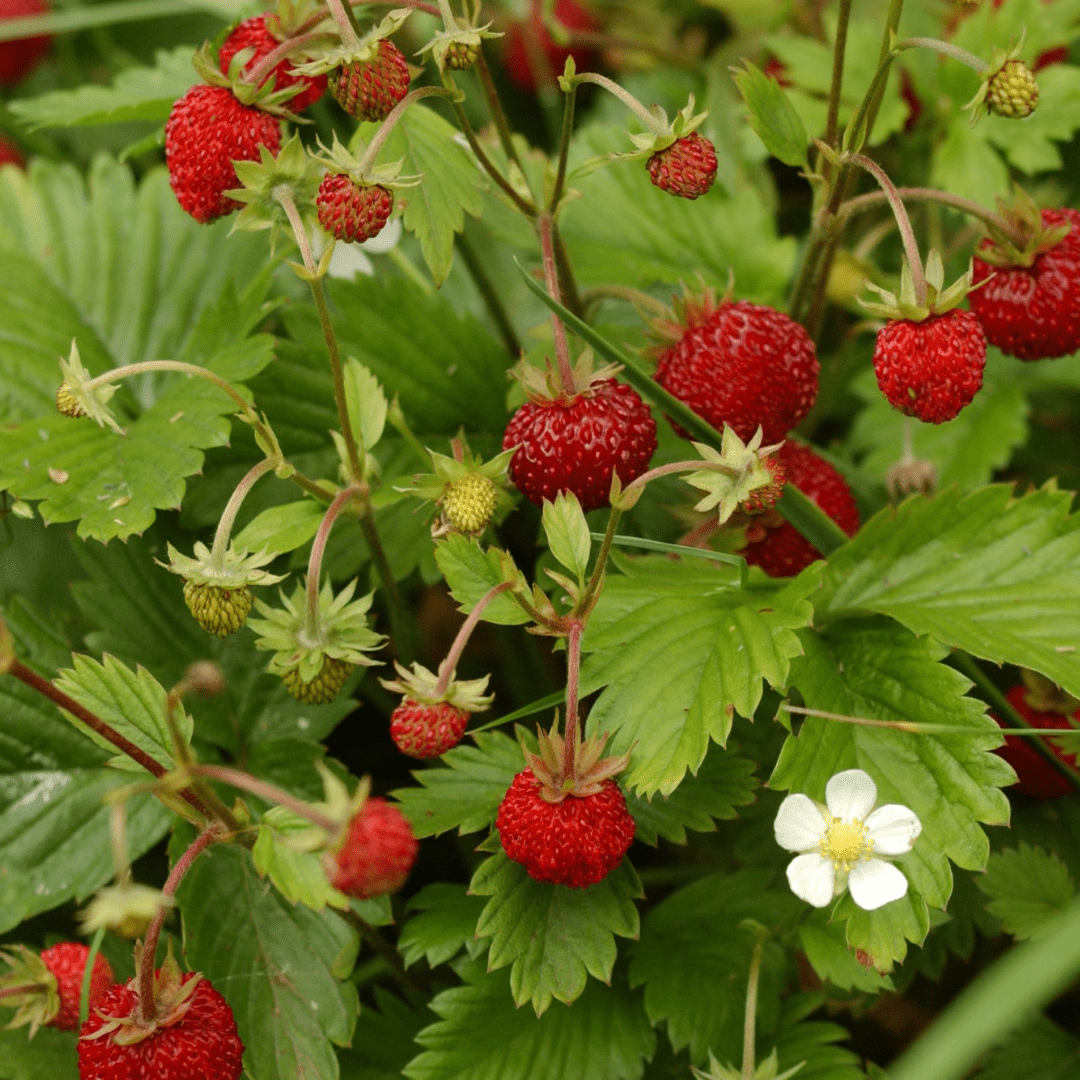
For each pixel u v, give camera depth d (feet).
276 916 1.05
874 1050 1.17
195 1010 0.95
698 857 1.21
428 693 0.95
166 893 0.94
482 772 1.03
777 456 1.10
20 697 1.09
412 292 1.16
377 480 1.14
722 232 1.22
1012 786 1.11
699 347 1.05
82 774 1.09
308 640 0.98
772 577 1.08
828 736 1.01
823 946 1.03
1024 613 1.03
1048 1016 1.15
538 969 0.99
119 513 1.06
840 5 1.02
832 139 1.06
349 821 0.88
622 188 1.22
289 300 1.20
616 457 1.00
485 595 0.96
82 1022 0.94
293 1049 1.02
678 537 1.12
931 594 1.05
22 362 1.18
